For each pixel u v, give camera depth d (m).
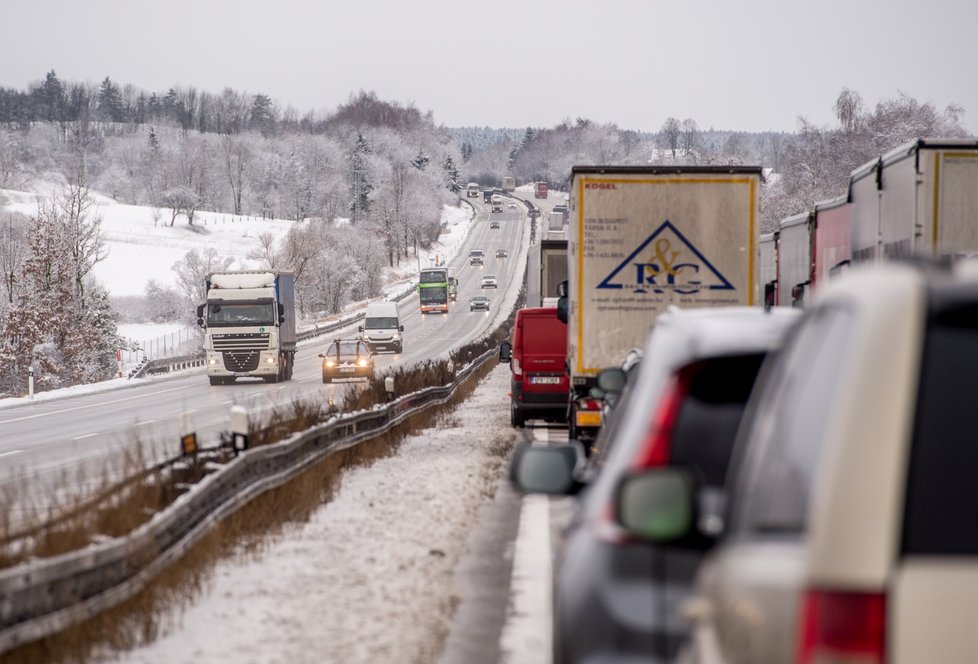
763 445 7.68
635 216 43.72
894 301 6.30
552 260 95.50
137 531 20.73
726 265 43.66
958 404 6.19
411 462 45.50
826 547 5.97
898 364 6.15
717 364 12.34
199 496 24.95
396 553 26.86
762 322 12.58
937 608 5.85
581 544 10.98
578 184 43.69
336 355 113.31
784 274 63.72
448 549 27.30
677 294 43.75
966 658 5.84
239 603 22.06
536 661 17.80
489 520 31.73
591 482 13.97
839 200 47.38
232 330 114.94
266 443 33.56
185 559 23.34
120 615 19.22
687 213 43.69
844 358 6.47
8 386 160.25
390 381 57.72
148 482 25.25
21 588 16.12
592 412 43.22
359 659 18.11
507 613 21.11
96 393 116.38
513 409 60.91
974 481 6.12
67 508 22.67
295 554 26.88
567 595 10.98
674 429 12.53
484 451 49.19
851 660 5.82
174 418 73.44
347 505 34.34
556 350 59.34
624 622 9.67
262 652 18.58
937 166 35.09
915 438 6.12
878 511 5.95
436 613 21.03
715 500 11.41
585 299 43.97
